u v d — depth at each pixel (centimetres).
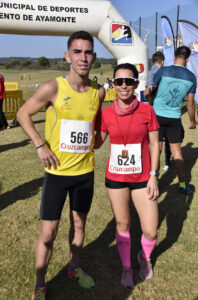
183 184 384
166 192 392
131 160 206
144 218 214
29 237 283
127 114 199
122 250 224
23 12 808
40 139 181
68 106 178
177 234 290
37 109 178
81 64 170
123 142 206
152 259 251
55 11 826
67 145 184
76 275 224
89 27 880
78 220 209
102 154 570
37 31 849
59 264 243
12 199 366
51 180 189
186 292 212
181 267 240
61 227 301
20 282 221
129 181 210
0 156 552
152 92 381
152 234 215
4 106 875
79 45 168
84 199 202
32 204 353
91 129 191
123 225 222
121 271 237
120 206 217
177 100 358
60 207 192
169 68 354
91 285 218
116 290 216
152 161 210
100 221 313
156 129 208
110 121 204
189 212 336
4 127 735
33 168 482
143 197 212
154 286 219
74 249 217
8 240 276
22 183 418
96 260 251
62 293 212
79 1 847
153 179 209
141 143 207
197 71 1080
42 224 194
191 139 671
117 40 912
